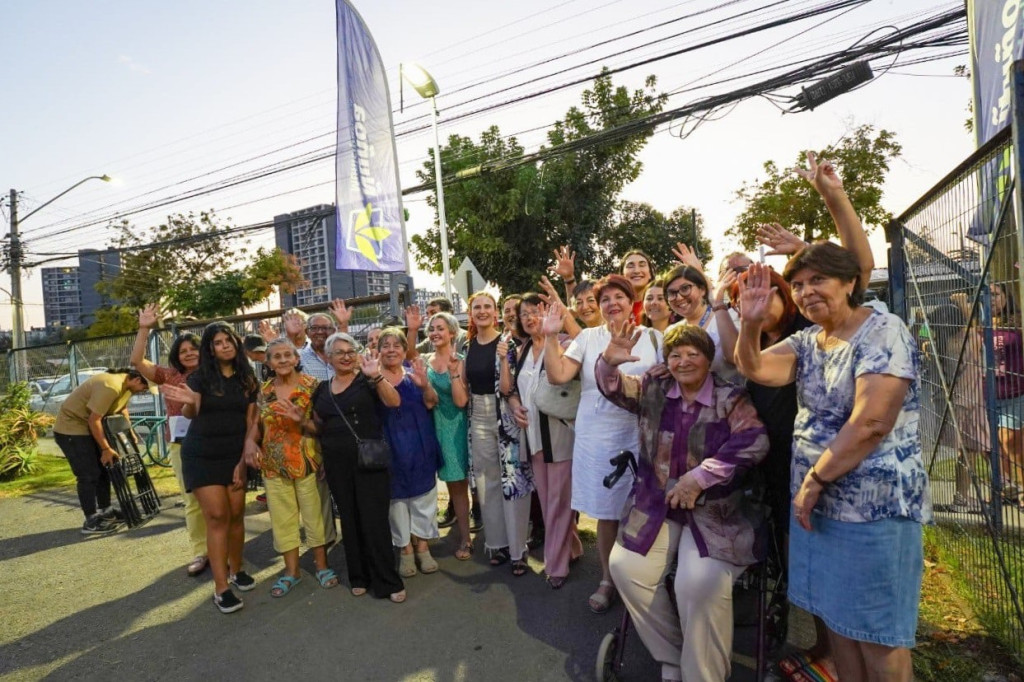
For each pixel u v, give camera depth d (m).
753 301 2.24
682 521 2.59
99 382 5.55
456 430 4.29
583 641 3.23
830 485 2.11
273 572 4.41
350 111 7.14
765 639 2.55
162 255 28.59
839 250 2.15
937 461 3.83
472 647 3.23
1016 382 2.64
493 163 12.01
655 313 3.40
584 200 19.94
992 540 3.00
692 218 21.17
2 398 9.61
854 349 2.08
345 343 3.78
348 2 7.14
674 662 2.64
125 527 5.69
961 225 3.14
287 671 3.12
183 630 3.62
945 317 3.50
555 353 3.37
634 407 2.93
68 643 3.55
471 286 10.58
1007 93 3.34
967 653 2.85
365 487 3.75
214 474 3.74
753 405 2.59
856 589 2.06
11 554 5.13
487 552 4.49
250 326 8.17
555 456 3.76
